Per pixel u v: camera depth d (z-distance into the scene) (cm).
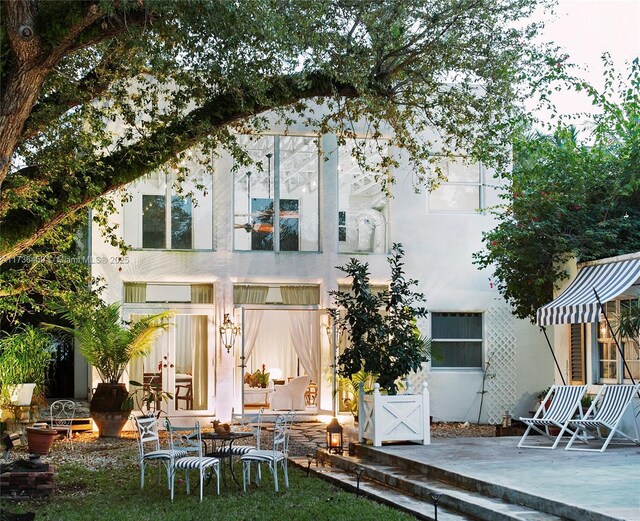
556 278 1614
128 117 1184
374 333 1406
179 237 1908
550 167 1669
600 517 753
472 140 1389
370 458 1284
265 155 1962
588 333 1546
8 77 947
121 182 1189
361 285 1429
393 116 1373
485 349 2012
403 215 2000
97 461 1391
